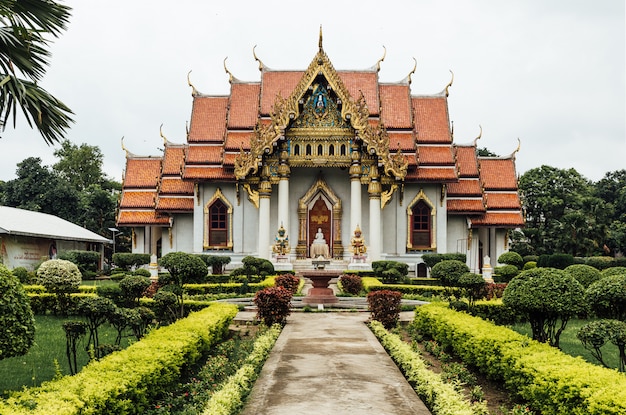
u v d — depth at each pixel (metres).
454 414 10.33
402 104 52.69
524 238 80.38
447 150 50.97
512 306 15.52
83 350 18.03
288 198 47.50
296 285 33.91
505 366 13.00
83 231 62.81
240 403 11.67
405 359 15.09
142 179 54.78
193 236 52.12
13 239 47.69
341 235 49.22
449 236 52.72
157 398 12.14
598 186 97.50
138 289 23.78
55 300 25.98
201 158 50.81
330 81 46.16
